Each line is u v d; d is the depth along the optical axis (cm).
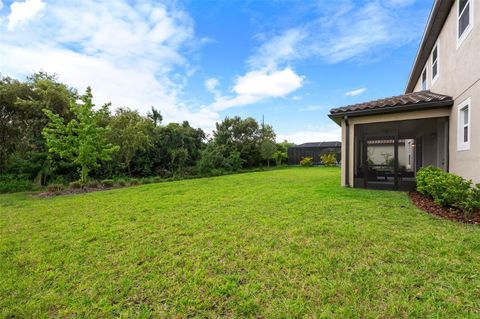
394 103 841
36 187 1277
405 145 1505
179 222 514
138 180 1395
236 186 1057
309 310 235
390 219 495
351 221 485
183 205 677
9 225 529
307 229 441
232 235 427
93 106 1142
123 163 1550
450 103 755
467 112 680
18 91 1334
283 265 316
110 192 982
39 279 304
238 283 282
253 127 2803
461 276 281
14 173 1324
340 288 265
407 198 710
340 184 1056
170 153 1870
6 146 1356
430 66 1045
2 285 291
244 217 536
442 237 391
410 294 252
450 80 780
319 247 366
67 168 1416
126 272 314
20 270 327
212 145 2134
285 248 366
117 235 446
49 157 1323
